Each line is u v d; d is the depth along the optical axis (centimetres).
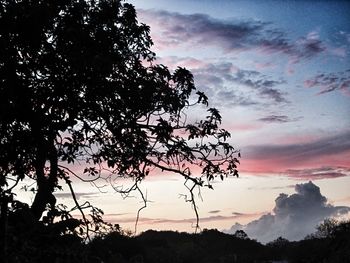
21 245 1124
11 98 982
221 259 8481
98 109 1174
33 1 1019
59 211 1304
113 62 1138
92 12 1159
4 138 1003
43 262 1124
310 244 6588
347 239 4894
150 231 7938
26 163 1071
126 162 1362
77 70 1066
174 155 1314
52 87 1051
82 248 1341
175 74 1251
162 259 5878
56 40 1083
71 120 1098
